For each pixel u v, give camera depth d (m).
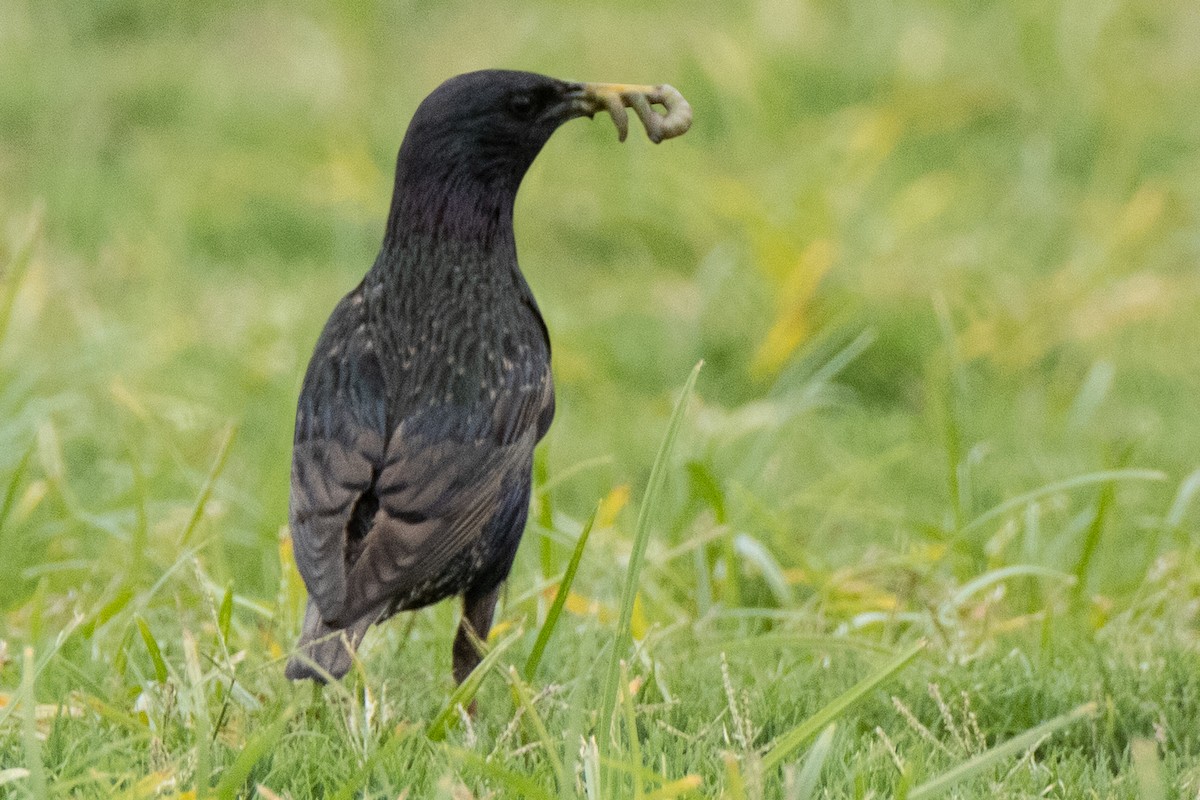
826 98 21.06
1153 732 6.38
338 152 17.28
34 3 23.25
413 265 6.61
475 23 22.09
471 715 6.32
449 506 6.14
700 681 6.70
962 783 5.48
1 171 18.34
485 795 4.98
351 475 6.14
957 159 19.47
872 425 12.55
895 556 9.31
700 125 20.06
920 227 16.75
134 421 11.84
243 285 15.54
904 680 6.79
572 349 13.88
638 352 14.20
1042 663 7.08
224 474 11.01
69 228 16.83
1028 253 16.48
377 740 5.54
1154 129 19.80
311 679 5.82
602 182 18.14
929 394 12.73
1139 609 8.09
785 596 8.09
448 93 6.59
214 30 23.22
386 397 6.34
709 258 15.38
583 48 21.39
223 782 4.89
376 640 7.30
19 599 8.30
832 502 10.28
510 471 6.45
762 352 13.60
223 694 6.32
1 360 12.21
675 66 20.95
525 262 16.69
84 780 5.07
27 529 10.06
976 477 10.88
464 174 6.59
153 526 9.29
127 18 23.34
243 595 8.78
